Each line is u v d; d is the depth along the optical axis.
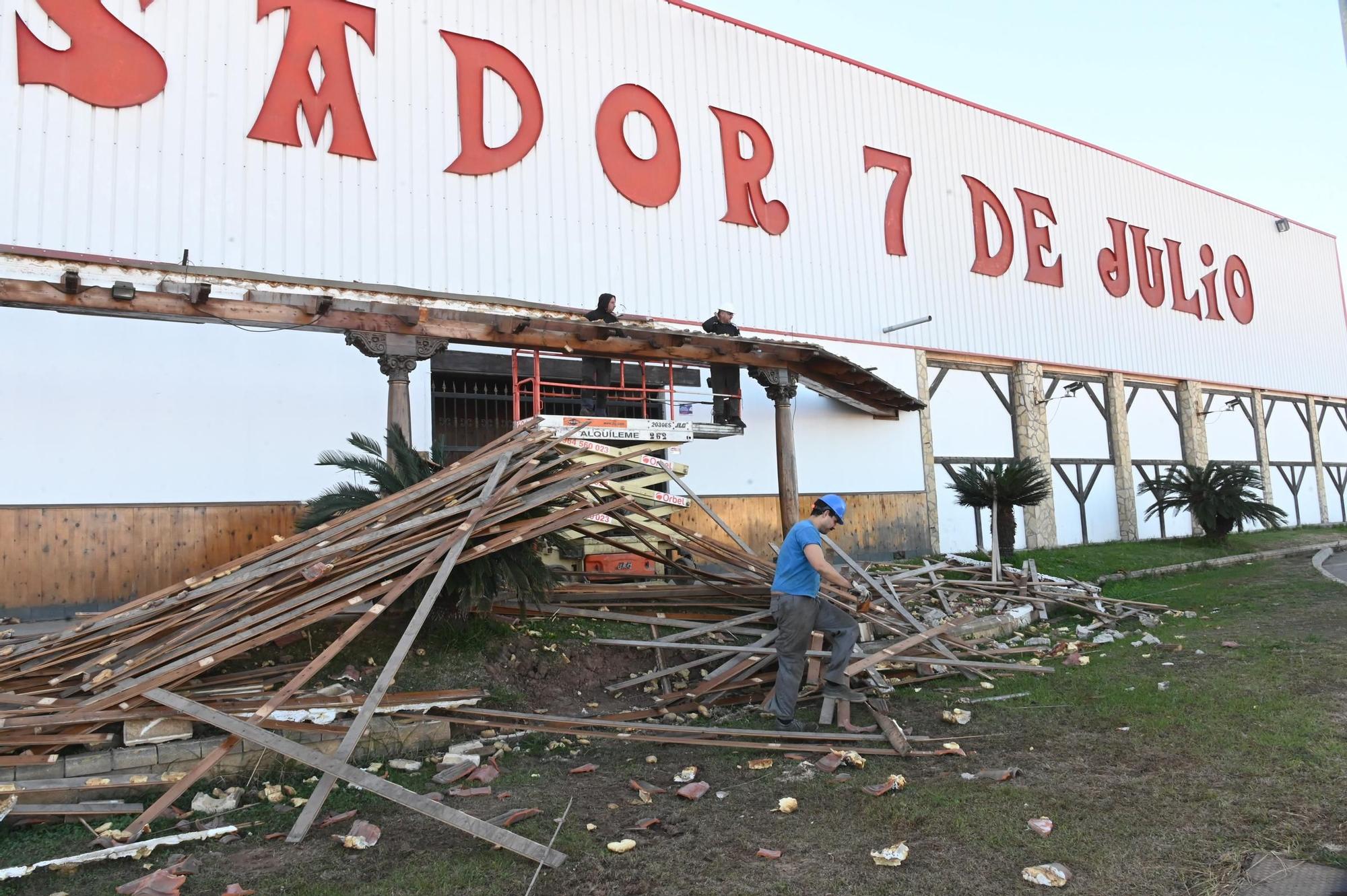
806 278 16.17
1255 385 26.94
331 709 5.48
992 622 9.72
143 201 10.41
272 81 11.37
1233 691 6.63
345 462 7.42
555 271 13.31
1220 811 4.40
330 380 11.35
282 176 11.32
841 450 16.05
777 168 16.08
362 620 5.29
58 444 9.72
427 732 5.70
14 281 7.55
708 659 7.57
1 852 4.10
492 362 12.57
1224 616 10.62
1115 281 22.69
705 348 11.71
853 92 17.50
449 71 12.71
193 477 10.40
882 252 17.41
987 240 19.50
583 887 3.73
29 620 9.37
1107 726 5.96
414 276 12.09
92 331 10.03
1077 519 20.50
